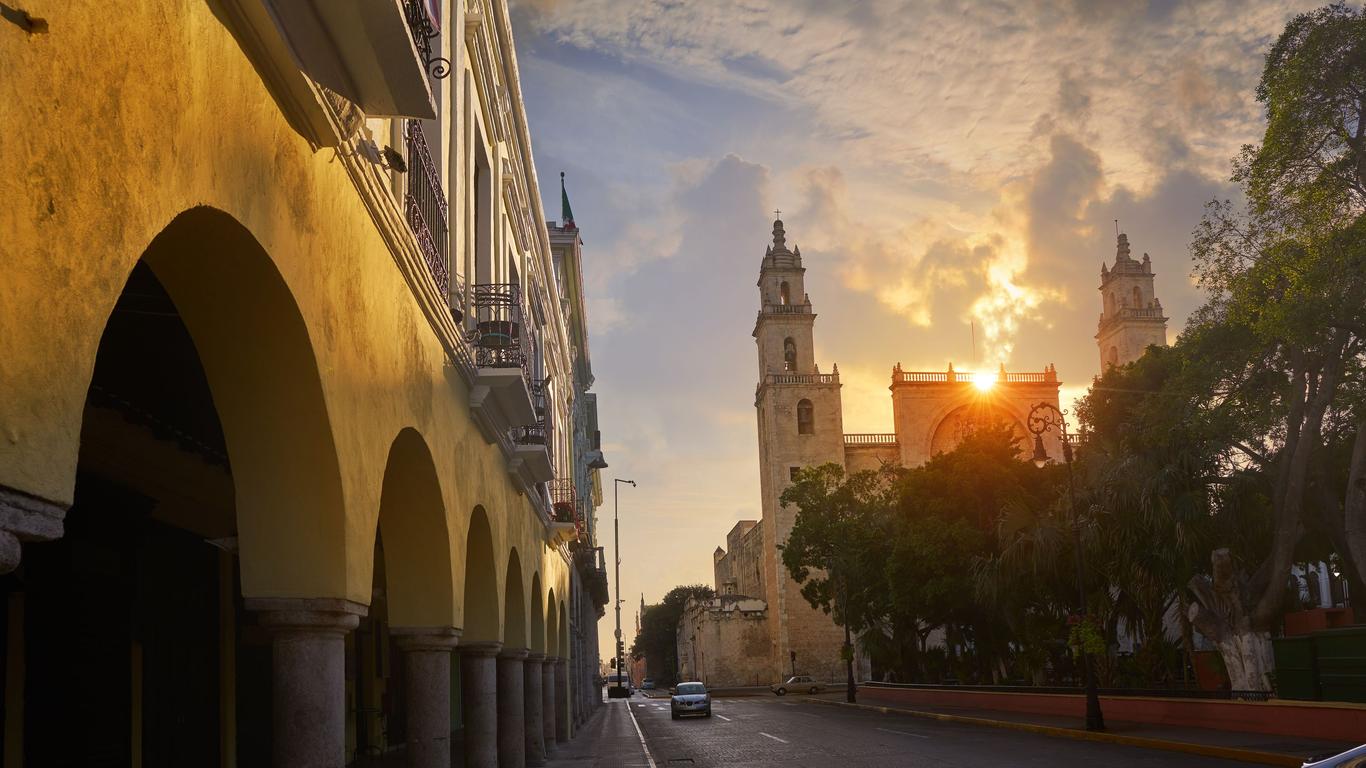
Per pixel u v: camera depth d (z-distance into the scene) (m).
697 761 21.94
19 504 2.91
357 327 6.82
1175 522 24.88
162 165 3.84
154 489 9.89
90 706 9.16
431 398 9.54
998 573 33.41
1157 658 28.94
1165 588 27.55
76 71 3.19
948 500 40.34
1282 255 19.48
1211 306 22.22
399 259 8.05
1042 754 20.19
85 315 3.24
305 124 5.57
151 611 10.60
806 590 55.50
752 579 105.44
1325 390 21.47
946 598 39.81
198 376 7.83
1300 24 19.03
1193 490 24.91
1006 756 20.09
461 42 12.59
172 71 3.94
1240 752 17.47
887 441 84.19
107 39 3.40
